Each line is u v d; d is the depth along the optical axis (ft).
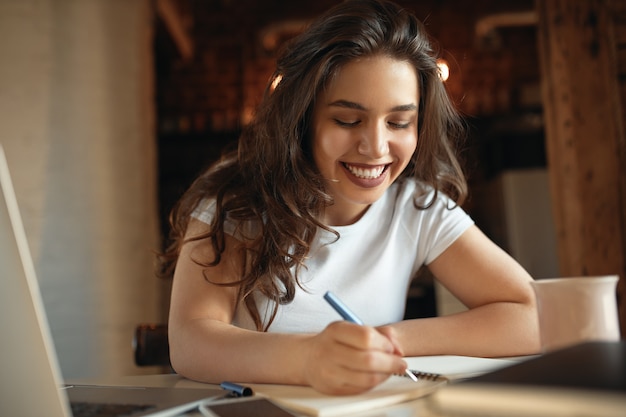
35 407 1.73
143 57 9.95
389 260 4.03
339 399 2.12
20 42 8.55
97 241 8.81
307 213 3.68
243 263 3.63
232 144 4.74
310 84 3.43
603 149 7.98
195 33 17.81
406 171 4.26
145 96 9.99
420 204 4.12
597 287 2.12
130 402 2.19
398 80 3.35
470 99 16.29
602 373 1.45
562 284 2.14
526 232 14.17
